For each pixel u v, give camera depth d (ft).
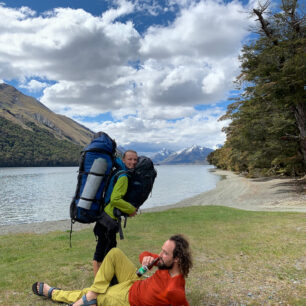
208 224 35.99
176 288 8.82
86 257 21.24
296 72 68.18
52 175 359.25
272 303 13.05
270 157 110.73
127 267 10.96
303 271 17.30
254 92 88.58
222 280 16.07
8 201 105.70
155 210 72.90
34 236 36.78
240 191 108.47
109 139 11.91
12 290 14.24
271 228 31.55
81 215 11.53
